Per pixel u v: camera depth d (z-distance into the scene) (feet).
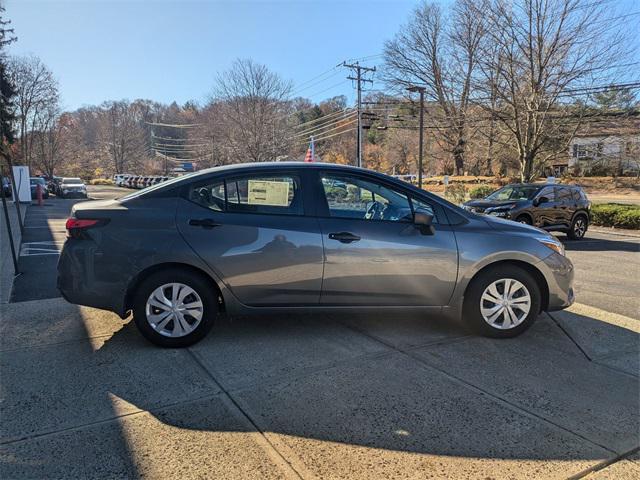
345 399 10.57
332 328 15.12
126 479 7.83
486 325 14.39
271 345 13.64
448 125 150.10
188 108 330.13
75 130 298.56
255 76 125.90
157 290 13.05
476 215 15.02
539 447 8.93
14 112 153.07
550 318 16.79
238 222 13.24
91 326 15.07
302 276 13.46
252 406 10.22
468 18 86.07
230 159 134.72
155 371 11.84
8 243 35.63
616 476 8.20
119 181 226.79
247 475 7.98
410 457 8.55
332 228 13.61
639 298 20.89
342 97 246.88
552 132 78.95
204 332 13.42
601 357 13.29
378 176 14.37
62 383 11.14
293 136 139.64
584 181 157.28
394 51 150.92
